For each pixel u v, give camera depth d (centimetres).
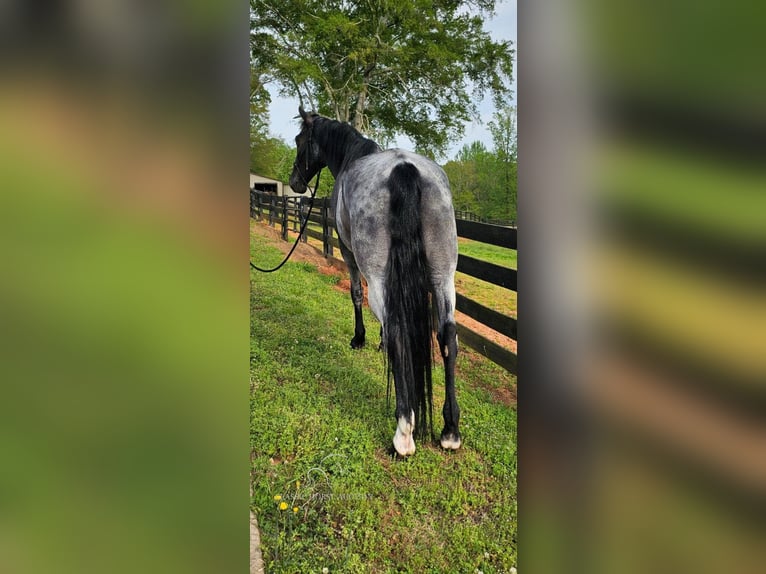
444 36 1172
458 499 191
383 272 218
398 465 212
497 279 285
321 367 313
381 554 166
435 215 218
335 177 315
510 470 210
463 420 252
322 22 1090
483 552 167
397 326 213
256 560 155
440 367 321
